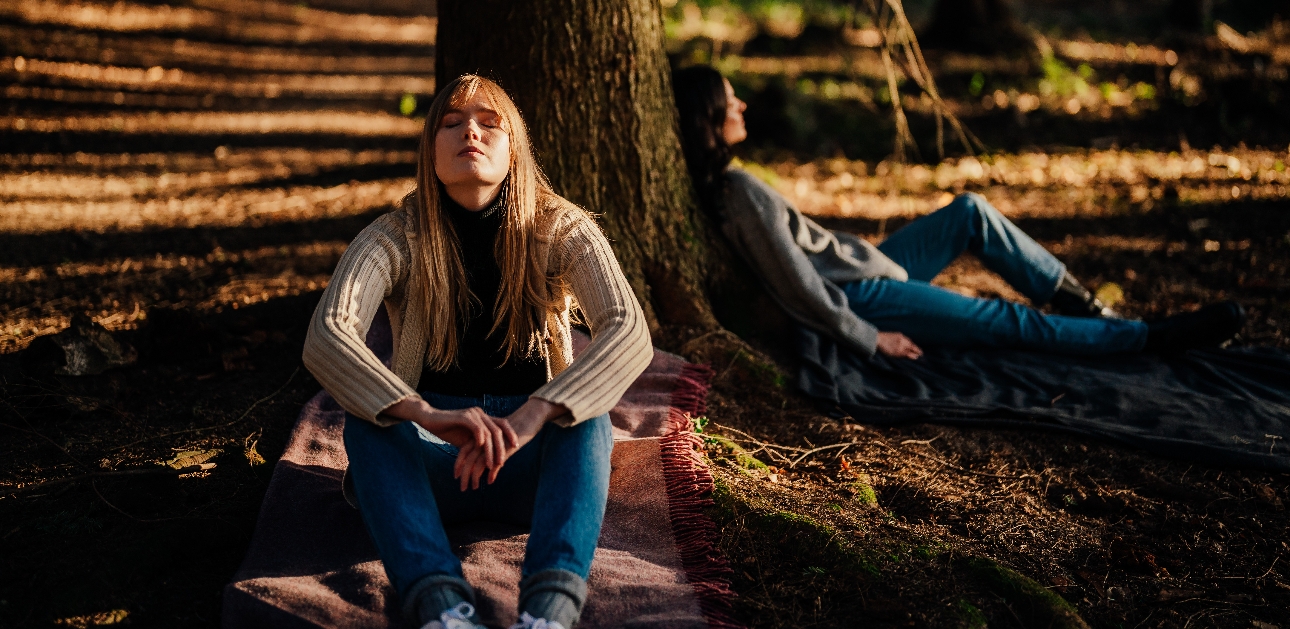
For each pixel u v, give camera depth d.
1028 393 3.74
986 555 2.77
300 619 2.24
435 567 2.15
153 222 6.04
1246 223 5.96
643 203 3.90
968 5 12.44
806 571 2.58
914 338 4.09
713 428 3.41
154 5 15.19
